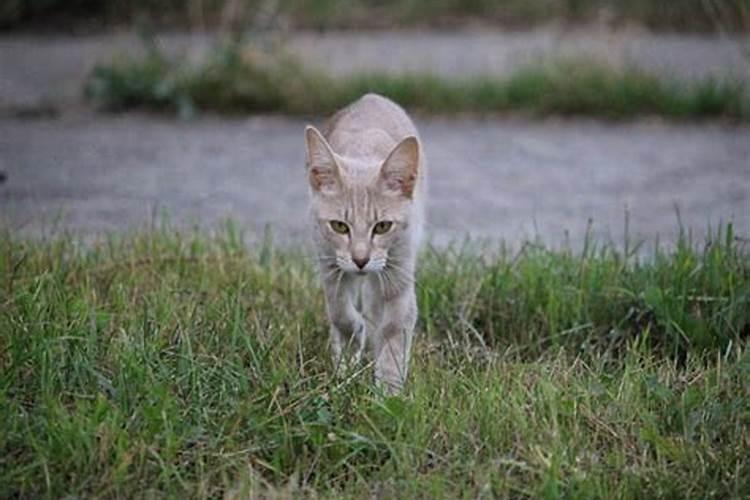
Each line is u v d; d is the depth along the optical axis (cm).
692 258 1273
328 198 1091
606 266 1282
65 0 2817
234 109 2214
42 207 1652
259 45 2266
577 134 2106
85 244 1395
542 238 1537
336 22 2738
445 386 1031
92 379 996
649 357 1102
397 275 1107
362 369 1038
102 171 1848
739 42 2455
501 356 1139
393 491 895
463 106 2212
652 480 915
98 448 915
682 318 1170
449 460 939
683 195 1752
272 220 1620
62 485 890
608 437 977
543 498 891
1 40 2714
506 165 1914
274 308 1211
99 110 2216
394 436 957
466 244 1407
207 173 1852
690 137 2084
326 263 1110
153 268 1282
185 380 998
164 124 2144
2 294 1143
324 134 1257
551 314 1217
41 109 2206
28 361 1004
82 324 1066
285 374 1011
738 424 984
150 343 1042
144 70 2244
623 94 2202
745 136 2091
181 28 2731
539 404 997
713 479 920
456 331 1222
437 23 2791
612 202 1722
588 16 2750
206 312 1127
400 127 1234
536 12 2784
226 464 915
